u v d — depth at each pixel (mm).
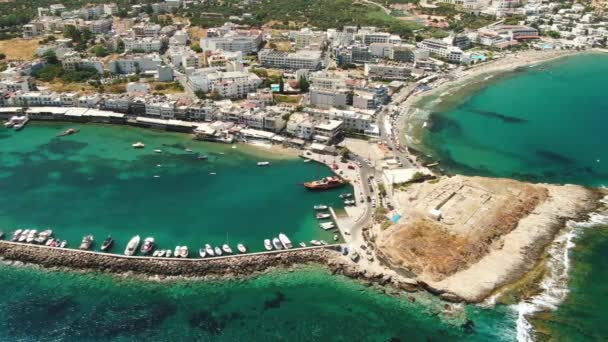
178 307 189625
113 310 187625
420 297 193500
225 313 187125
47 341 173250
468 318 182875
